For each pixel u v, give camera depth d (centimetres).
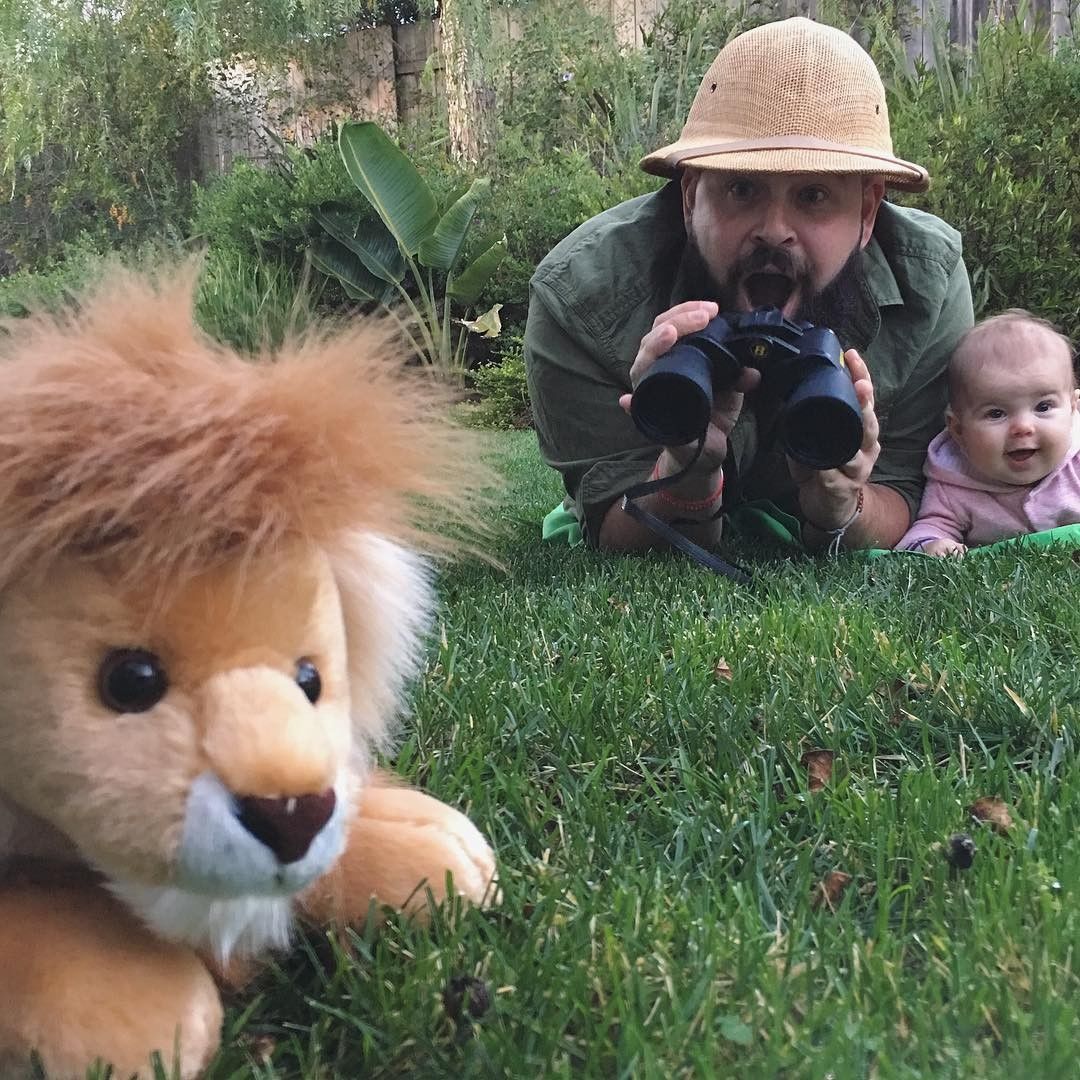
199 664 61
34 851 69
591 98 769
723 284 236
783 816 113
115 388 62
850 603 188
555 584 213
